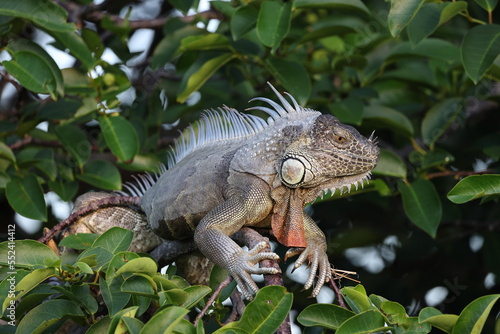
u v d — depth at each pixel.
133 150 10.60
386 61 11.63
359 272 12.74
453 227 12.73
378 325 6.24
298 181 7.59
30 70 9.66
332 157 7.60
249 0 11.12
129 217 9.48
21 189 10.02
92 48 11.12
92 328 6.54
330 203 12.88
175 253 8.77
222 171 8.01
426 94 12.88
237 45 10.85
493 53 9.01
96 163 10.92
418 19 9.30
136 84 13.29
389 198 12.52
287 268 11.88
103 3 12.08
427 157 11.09
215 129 8.65
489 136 12.07
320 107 11.97
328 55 12.53
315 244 7.82
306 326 7.04
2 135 11.03
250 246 7.42
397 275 12.74
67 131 10.91
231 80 12.39
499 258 12.19
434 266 12.88
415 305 12.55
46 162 10.59
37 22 9.33
